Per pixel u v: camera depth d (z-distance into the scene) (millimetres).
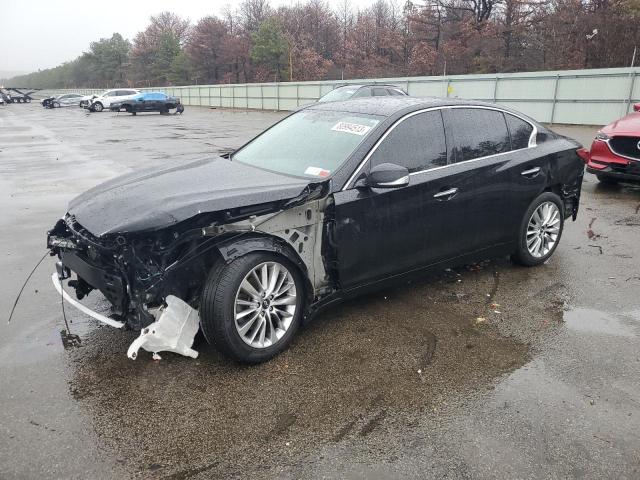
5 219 7391
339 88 16438
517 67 44906
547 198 5129
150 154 14570
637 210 7715
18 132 23375
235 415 2969
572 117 23812
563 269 5250
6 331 3955
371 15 73812
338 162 3861
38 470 2549
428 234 4211
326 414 2982
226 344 3322
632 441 2758
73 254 3551
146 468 2568
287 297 3625
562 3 42781
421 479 2494
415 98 4652
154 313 3352
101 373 3385
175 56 93688
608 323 4090
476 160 4500
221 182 3729
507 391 3199
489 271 5188
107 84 120062
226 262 3266
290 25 78750
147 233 3129
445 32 54312
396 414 2984
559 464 2594
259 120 31328
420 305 4414
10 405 3053
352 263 3824
